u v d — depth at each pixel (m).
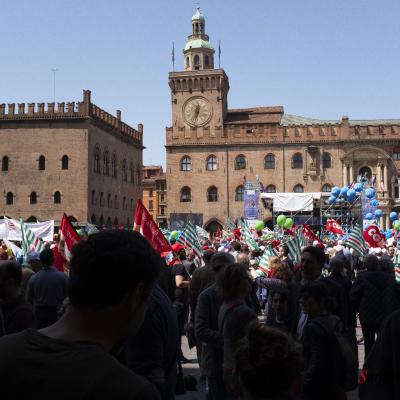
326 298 7.39
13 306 8.41
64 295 11.87
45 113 80.56
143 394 2.88
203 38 103.12
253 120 92.81
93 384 2.88
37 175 80.50
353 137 88.00
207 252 14.94
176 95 92.31
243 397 3.80
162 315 6.10
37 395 2.89
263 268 21.64
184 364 15.62
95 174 83.12
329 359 6.96
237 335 7.47
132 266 3.28
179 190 90.25
